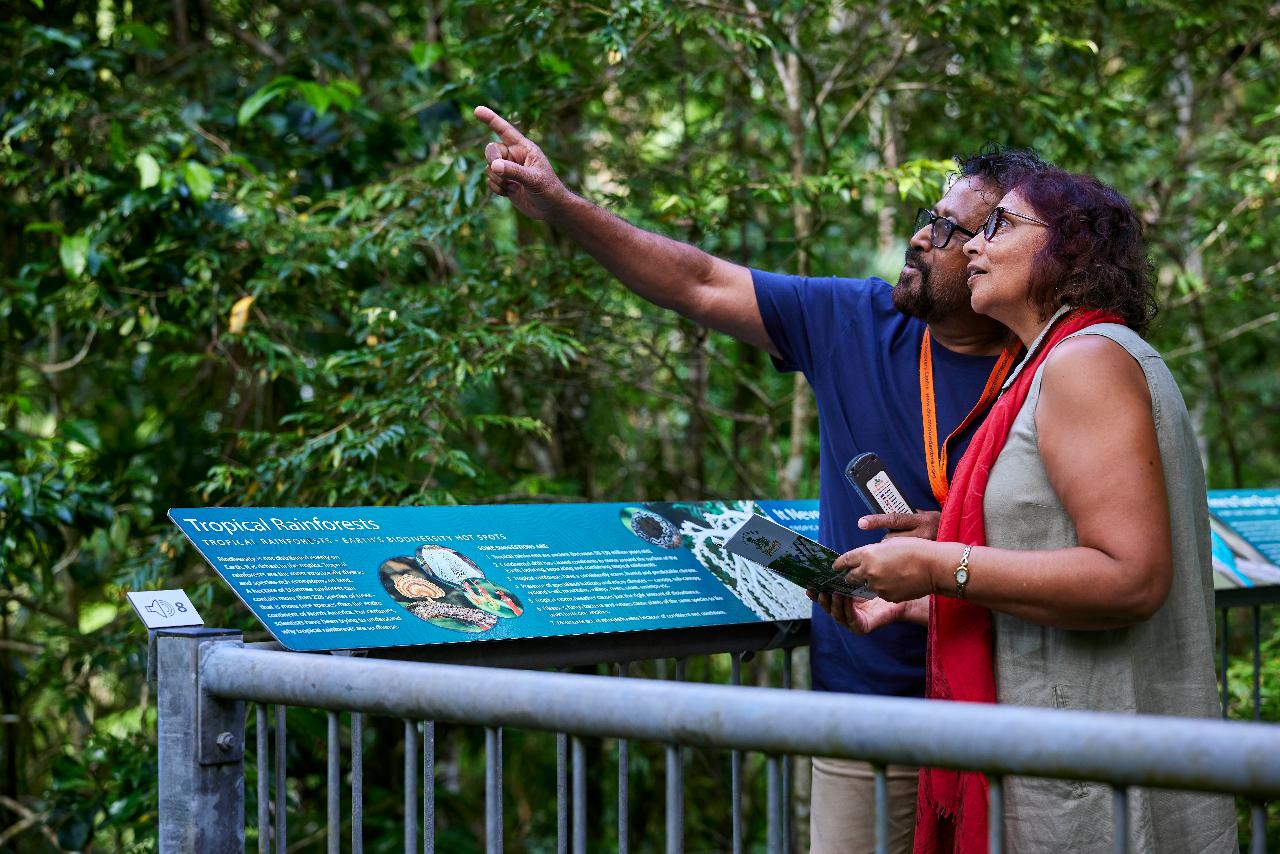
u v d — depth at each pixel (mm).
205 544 1804
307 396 4594
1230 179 4664
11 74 3943
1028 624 1769
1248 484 6977
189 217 3791
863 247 5602
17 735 4758
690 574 2211
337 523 1960
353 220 3859
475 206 3740
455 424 3771
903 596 1733
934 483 2146
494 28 3994
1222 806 1737
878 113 5266
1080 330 1743
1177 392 1725
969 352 2188
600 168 4500
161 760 1712
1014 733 1154
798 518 2516
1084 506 1635
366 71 5258
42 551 3836
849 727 1223
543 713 1378
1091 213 1814
